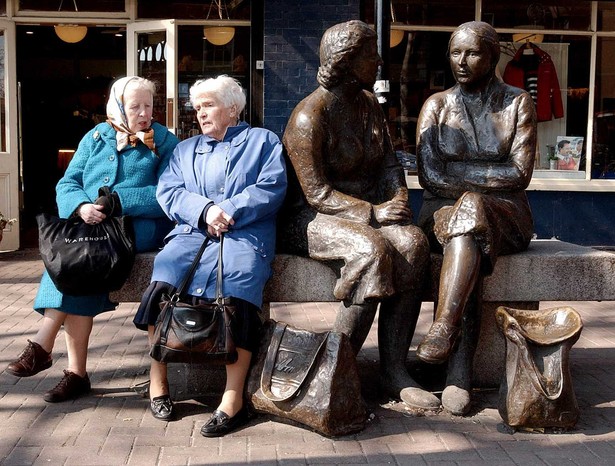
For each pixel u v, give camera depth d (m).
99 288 4.30
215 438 4.04
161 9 10.22
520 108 4.77
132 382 4.96
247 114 10.24
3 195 10.21
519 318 4.38
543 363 4.18
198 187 4.40
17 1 10.10
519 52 10.76
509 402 4.11
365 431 4.12
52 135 14.45
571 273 4.66
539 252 4.79
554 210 10.82
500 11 10.66
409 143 10.59
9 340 6.07
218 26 10.18
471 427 4.20
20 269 9.15
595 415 4.41
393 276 4.24
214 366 4.67
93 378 5.03
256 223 4.34
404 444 3.98
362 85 4.55
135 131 4.62
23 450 3.89
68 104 14.46
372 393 4.66
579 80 10.84
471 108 4.86
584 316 7.20
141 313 4.16
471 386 4.56
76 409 4.45
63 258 4.24
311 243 4.44
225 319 4.01
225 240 4.22
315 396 4.03
